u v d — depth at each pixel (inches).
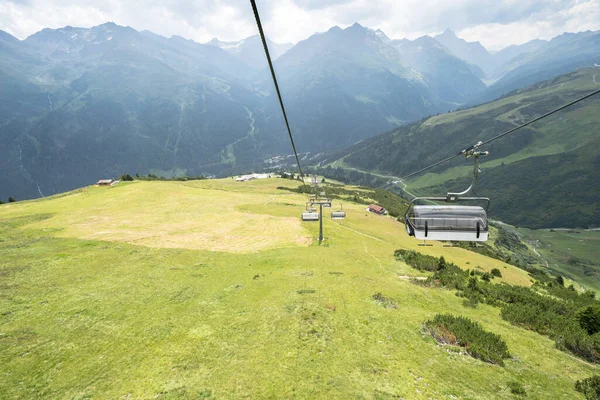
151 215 3535.9
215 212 3885.3
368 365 788.6
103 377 735.7
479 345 896.3
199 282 1400.1
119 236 2450.8
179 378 728.3
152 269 1592.0
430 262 2023.9
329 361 799.1
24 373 745.0
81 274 1469.0
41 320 1002.1
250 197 5354.3
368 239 3125.0
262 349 848.3
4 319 1000.9
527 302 1521.9
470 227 676.1
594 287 7071.9
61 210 3639.3
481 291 1565.0
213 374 743.1
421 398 674.2
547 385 761.0
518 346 963.3
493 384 743.7
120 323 991.6
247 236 2805.1
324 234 3019.2
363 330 967.6
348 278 1488.7
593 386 740.7
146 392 683.4
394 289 1366.9
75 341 885.8
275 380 721.0
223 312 1077.8
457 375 767.1
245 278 1472.7
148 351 840.3
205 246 2329.0
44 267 1557.6
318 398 665.6
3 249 1921.8
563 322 1188.5
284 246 2485.2
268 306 1120.2
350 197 7524.6
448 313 1184.8
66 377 735.1
